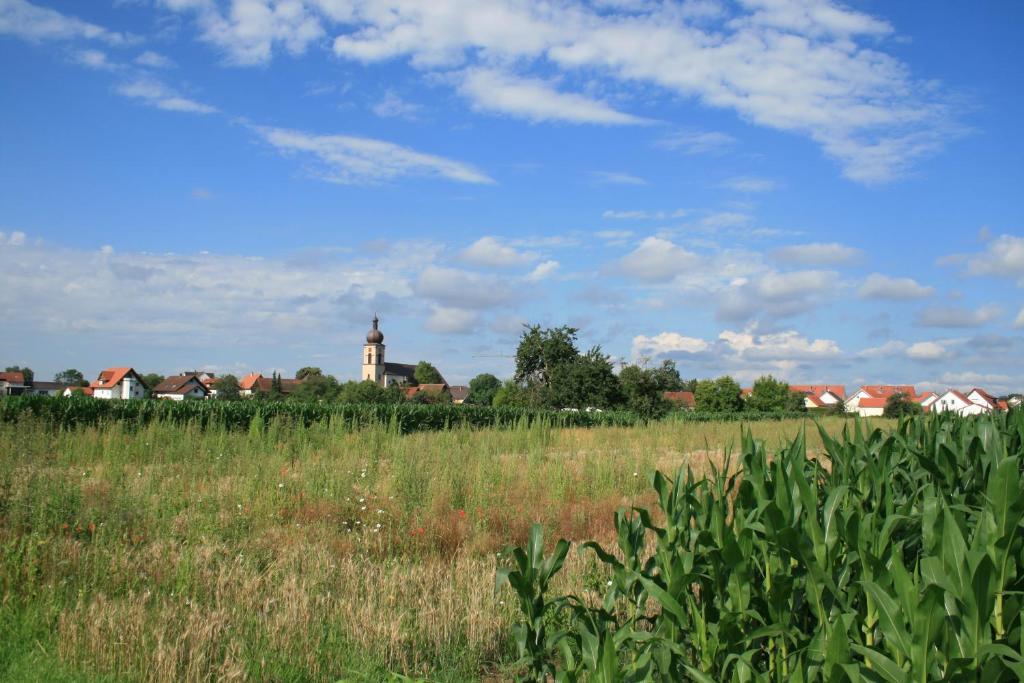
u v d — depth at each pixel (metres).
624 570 4.75
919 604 2.84
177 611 6.43
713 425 35.91
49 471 11.07
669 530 4.40
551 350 74.94
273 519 10.78
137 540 8.70
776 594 3.73
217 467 14.45
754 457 4.55
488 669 6.16
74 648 5.71
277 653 5.79
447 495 12.34
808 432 32.16
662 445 25.80
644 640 4.08
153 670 5.46
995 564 3.13
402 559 9.02
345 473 13.50
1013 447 7.05
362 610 6.56
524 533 10.57
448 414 40.97
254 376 150.00
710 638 3.96
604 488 14.38
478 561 8.66
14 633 6.02
